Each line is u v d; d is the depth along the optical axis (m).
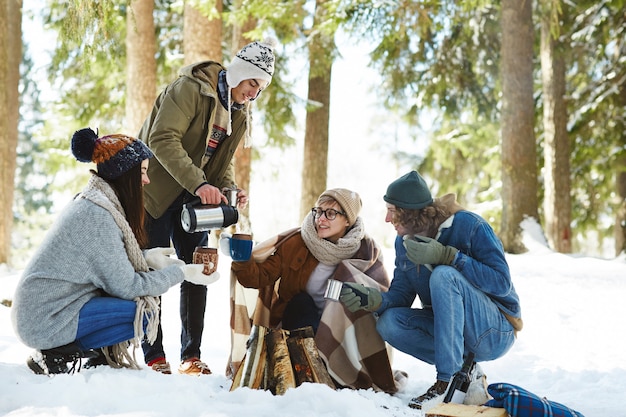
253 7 10.86
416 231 3.48
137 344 3.17
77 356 3.12
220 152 3.90
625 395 3.74
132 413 2.63
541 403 2.87
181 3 10.41
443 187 18.78
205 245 4.00
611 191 16.83
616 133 15.18
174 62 13.48
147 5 11.89
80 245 3.06
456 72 15.53
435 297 3.26
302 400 2.83
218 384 3.44
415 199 3.46
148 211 3.83
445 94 16.05
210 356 4.57
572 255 11.19
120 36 13.35
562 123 14.38
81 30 7.40
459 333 3.24
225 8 13.98
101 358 3.33
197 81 3.73
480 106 16.11
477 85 15.93
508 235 12.34
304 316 3.80
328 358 3.50
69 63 14.84
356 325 3.57
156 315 3.22
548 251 11.72
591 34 14.40
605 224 18.75
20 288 3.05
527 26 12.56
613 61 15.24
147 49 11.88
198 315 3.85
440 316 3.24
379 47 14.38
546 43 14.31
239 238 3.48
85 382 2.86
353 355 3.53
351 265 3.71
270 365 3.26
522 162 12.41
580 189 17.44
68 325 3.06
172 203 3.87
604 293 7.33
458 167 18.62
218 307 6.18
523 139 12.45
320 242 3.72
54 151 14.91
